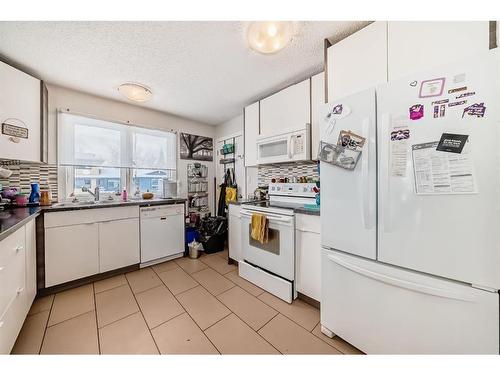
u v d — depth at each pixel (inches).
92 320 59.3
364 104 44.9
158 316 61.4
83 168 98.1
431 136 36.1
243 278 86.2
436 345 36.6
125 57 67.6
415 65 43.1
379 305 43.3
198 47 63.1
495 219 31.0
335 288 51.3
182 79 83.0
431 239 36.4
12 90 66.2
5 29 53.9
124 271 90.5
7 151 64.9
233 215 100.0
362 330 46.1
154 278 86.0
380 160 42.2
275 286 72.2
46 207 73.9
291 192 84.5
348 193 48.1
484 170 31.6
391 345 41.7
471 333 33.4
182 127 133.0
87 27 53.9
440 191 35.3
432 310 36.9
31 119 71.9
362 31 51.3
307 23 53.7
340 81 55.8
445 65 34.9
